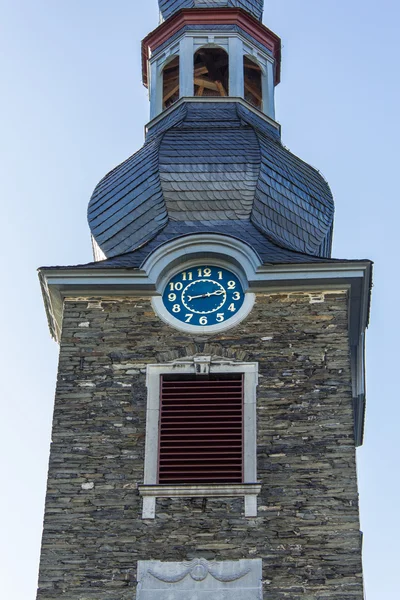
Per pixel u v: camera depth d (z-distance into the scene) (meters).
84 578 43.84
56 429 46.44
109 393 47.19
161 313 48.78
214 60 61.81
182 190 52.88
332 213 54.47
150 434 46.34
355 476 45.28
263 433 46.22
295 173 54.47
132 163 54.97
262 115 58.50
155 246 50.81
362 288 49.19
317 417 46.41
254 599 43.25
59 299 49.59
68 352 48.03
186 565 43.91
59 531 44.66
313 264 48.91
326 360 47.56
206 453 46.12
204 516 44.69
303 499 44.88
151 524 44.66
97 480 45.53
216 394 47.22
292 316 48.47
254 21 61.34
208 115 57.22
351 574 43.56
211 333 48.28
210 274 49.50
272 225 52.62
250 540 44.22
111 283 49.06
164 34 61.31
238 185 52.94
